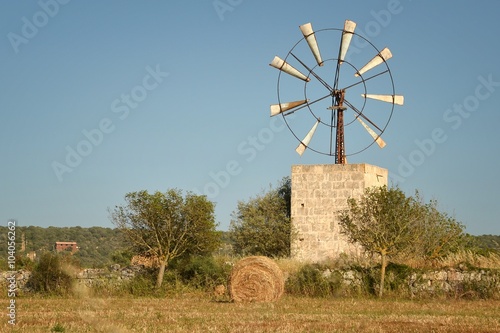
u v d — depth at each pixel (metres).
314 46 47.38
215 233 37.22
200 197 37.16
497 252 38.97
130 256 47.56
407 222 35.00
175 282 36.06
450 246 39.78
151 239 36.84
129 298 32.62
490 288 33.00
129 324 21.20
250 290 30.88
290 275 35.69
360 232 35.12
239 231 50.28
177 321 22.28
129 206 37.00
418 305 29.14
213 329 20.14
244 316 23.92
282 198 50.81
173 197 36.97
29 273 34.44
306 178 47.25
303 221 47.03
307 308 27.36
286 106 47.91
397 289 34.12
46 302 29.20
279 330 20.08
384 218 34.84
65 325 20.92
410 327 21.11
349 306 28.45
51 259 34.19
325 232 46.44
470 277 33.62
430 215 39.78
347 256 39.72
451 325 21.66
